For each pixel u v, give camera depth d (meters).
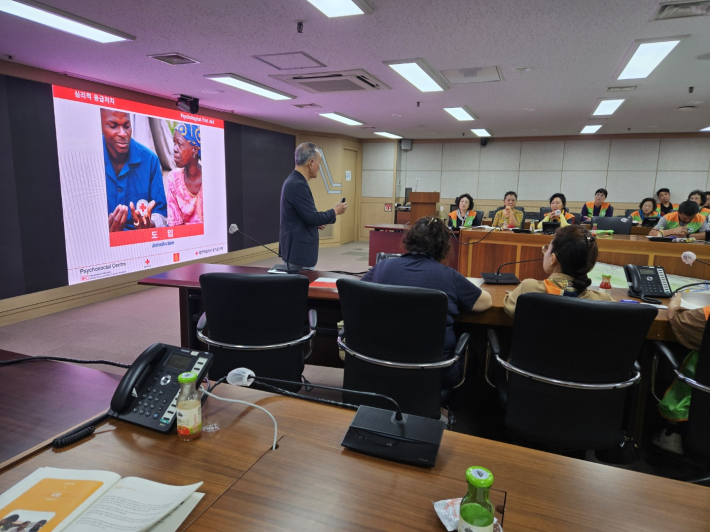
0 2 2.68
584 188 9.51
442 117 7.01
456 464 0.85
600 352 1.43
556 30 3.13
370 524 0.68
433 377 1.63
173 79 4.63
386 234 6.85
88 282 4.86
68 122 4.50
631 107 6.01
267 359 1.87
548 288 1.73
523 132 8.91
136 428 0.95
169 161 5.79
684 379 1.56
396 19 2.96
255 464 0.83
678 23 2.97
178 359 1.04
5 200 4.03
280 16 2.91
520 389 1.59
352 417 1.02
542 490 0.77
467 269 4.83
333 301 2.66
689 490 0.78
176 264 6.06
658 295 2.26
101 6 2.76
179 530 0.66
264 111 6.65
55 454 0.85
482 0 2.64
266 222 8.06
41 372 1.24
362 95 5.36
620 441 1.55
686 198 8.96
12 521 0.65
